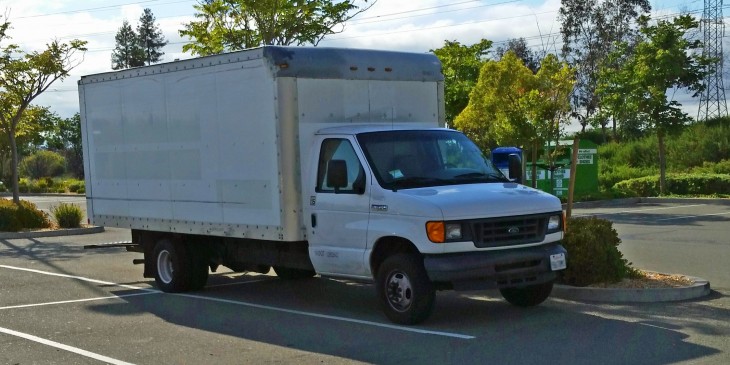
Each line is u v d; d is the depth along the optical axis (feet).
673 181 102.99
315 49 35.73
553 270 32.58
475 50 118.83
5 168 198.49
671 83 100.73
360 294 41.27
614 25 191.93
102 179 46.37
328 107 35.88
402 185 32.63
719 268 45.21
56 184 195.31
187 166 40.09
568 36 195.21
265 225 35.91
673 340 28.96
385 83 37.60
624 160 136.77
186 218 40.45
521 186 34.14
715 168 118.62
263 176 35.78
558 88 83.51
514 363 26.40
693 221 73.00
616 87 108.27
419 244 30.81
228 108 37.42
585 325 31.71
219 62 37.70
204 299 40.83
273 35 76.84
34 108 104.83
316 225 34.86
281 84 34.68
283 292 42.34
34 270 52.90
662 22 100.83
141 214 43.52
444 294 39.50
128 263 55.93
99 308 38.86
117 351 29.94
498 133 85.46
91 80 46.57
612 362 26.18
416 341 29.89
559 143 92.53
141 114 42.96
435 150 34.81
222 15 78.64
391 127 35.50
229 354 29.07
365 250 32.83
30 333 33.40
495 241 31.32
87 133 47.34
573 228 38.37
